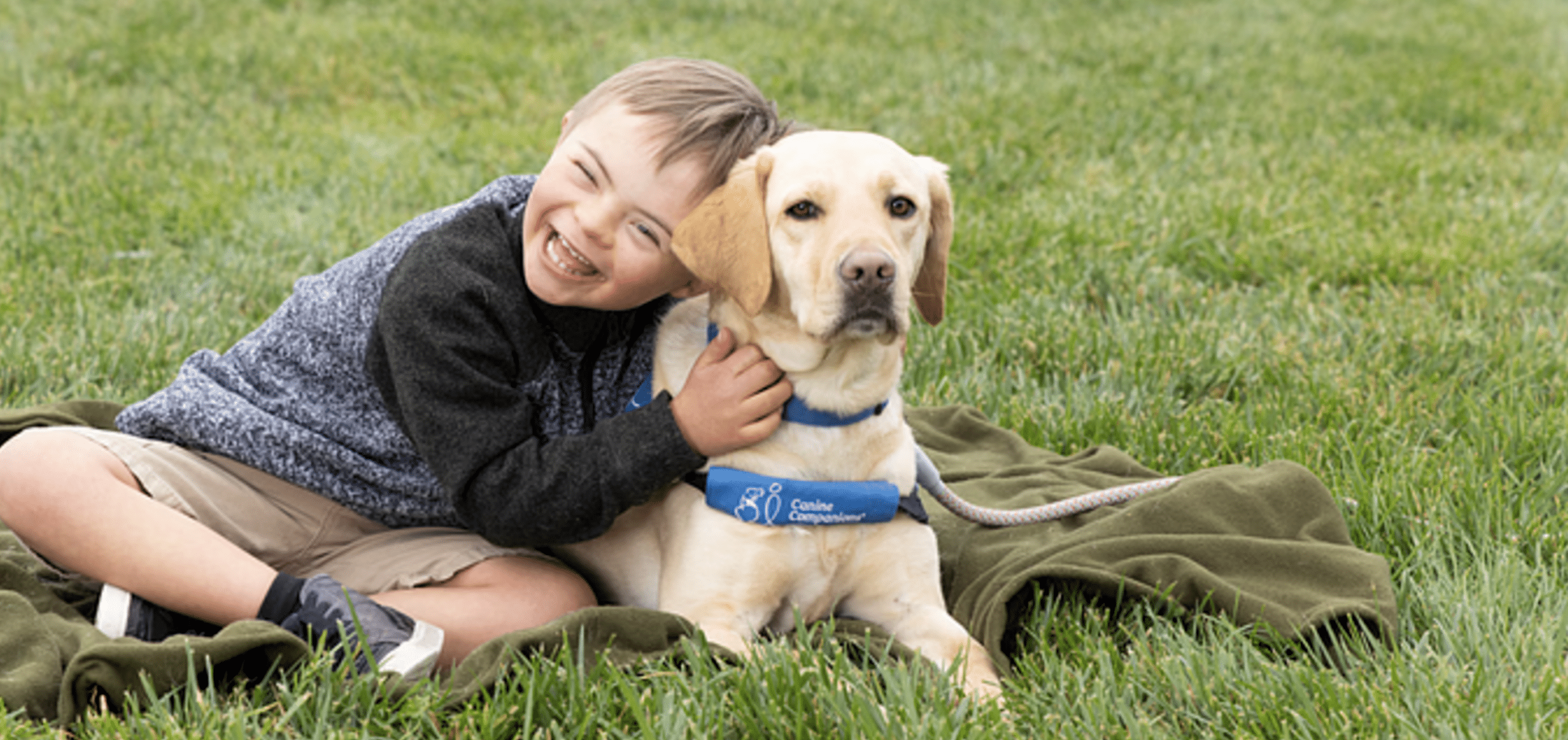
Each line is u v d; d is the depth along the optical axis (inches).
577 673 81.8
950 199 98.3
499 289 93.0
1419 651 90.0
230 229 208.7
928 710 81.3
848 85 316.2
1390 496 116.4
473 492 90.7
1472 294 184.5
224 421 96.0
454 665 91.2
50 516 87.7
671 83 94.7
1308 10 468.8
